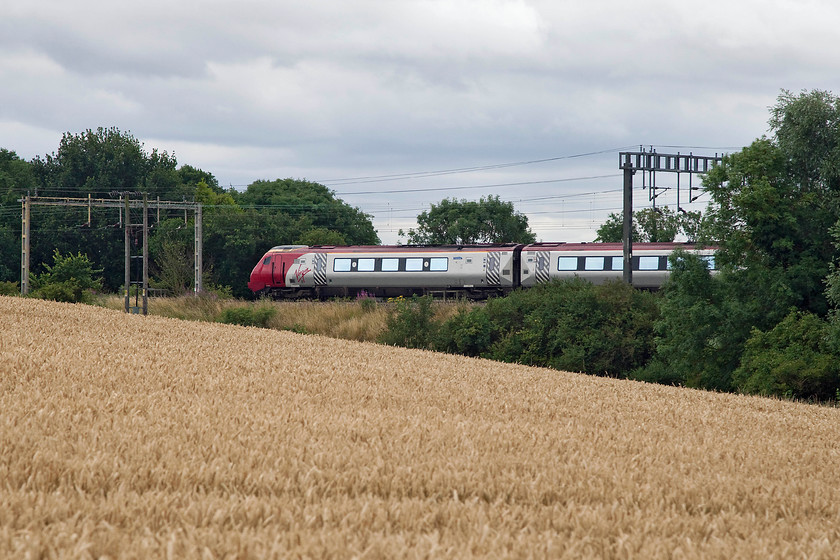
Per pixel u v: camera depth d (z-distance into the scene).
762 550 10.91
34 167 165.00
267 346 38.88
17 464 12.14
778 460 19.03
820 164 64.00
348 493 12.81
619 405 27.69
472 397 25.58
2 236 145.00
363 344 49.31
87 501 10.76
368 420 18.66
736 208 64.06
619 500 13.56
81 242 152.00
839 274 55.28
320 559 9.22
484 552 9.98
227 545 9.34
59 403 17.52
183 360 28.61
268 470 13.12
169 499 11.12
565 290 77.25
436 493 12.89
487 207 164.50
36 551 8.80
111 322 45.44
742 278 63.78
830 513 14.27
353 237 164.38
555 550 10.14
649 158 73.69
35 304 55.38
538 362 73.31
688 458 17.84
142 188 158.62
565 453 16.92
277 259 98.81
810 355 55.00
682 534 11.48
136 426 15.77
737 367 62.09
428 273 92.94
